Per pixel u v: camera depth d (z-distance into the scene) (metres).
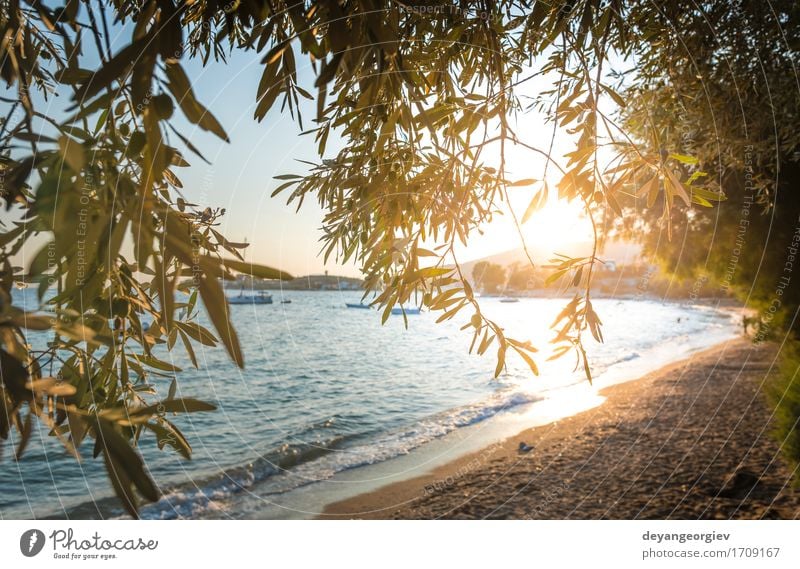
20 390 0.62
